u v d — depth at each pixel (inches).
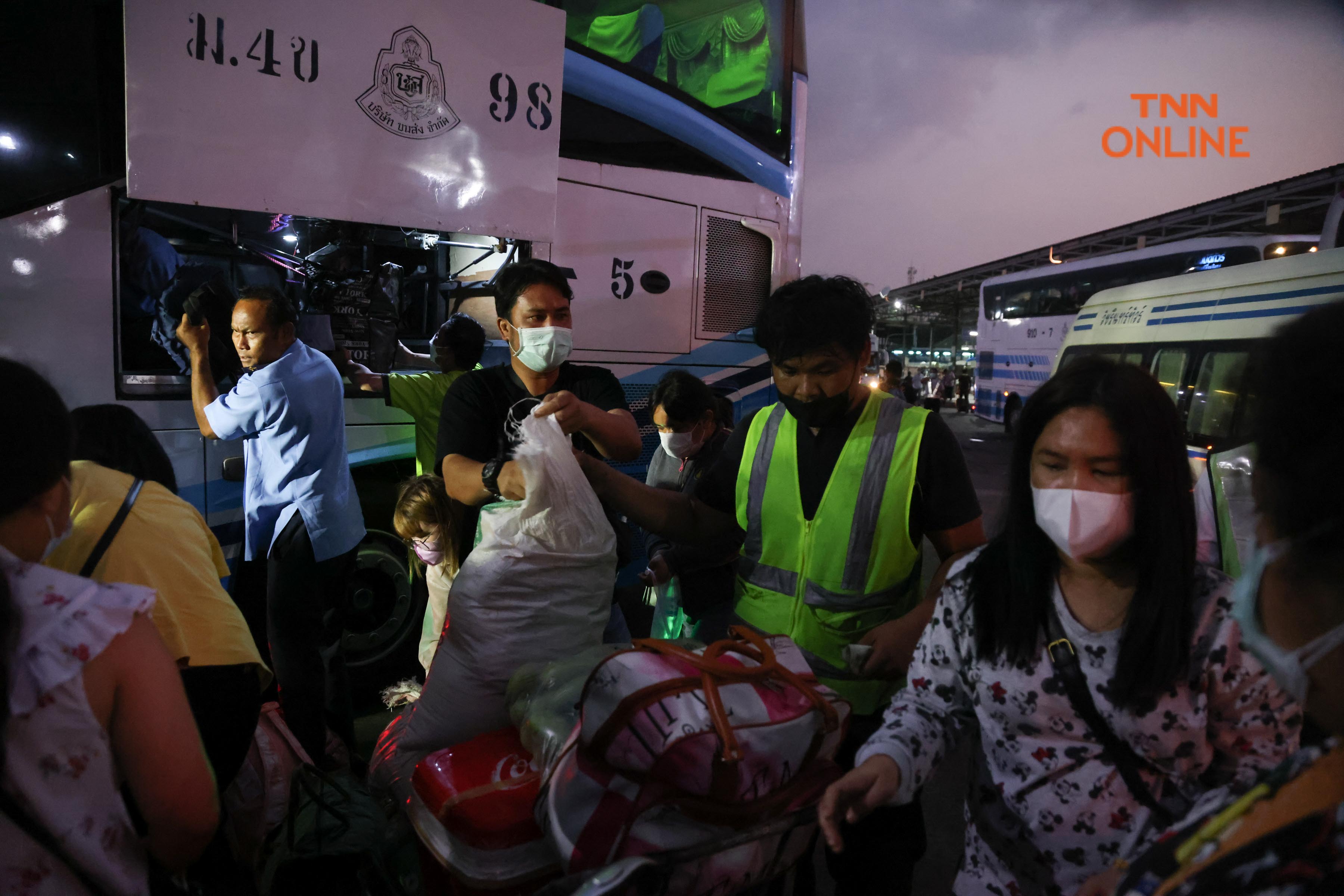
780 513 72.2
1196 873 24.8
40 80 108.0
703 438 115.7
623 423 80.2
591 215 166.4
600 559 70.2
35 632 37.1
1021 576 47.4
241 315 108.3
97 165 111.5
